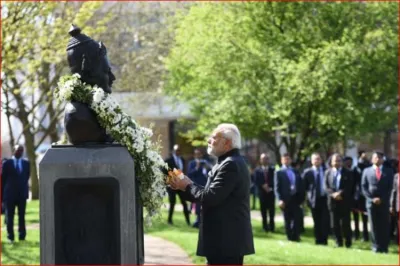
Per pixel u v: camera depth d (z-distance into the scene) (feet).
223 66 69.31
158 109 111.86
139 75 96.17
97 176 15.38
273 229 59.47
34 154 89.71
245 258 36.58
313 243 51.19
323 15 69.51
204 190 18.47
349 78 65.41
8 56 41.93
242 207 18.92
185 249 40.83
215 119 69.87
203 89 73.97
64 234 15.33
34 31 43.68
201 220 19.11
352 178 49.73
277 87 66.18
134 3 95.71
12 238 45.62
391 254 44.60
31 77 59.06
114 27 89.25
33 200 89.25
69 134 15.98
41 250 15.28
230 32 71.05
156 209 17.25
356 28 68.64
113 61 94.53
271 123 70.74
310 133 71.20
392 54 67.97
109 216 15.42
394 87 70.18
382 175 47.32
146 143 16.94
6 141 100.27
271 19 70.85
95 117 16.17
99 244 15.38
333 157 50.08
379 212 46.96
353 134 69.62
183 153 122.42
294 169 52.34
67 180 15.33
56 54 47.03
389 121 69.82
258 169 59.72
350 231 49.65
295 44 69.67
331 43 65.21
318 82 63.98
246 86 68.44
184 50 75.87
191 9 75.10
